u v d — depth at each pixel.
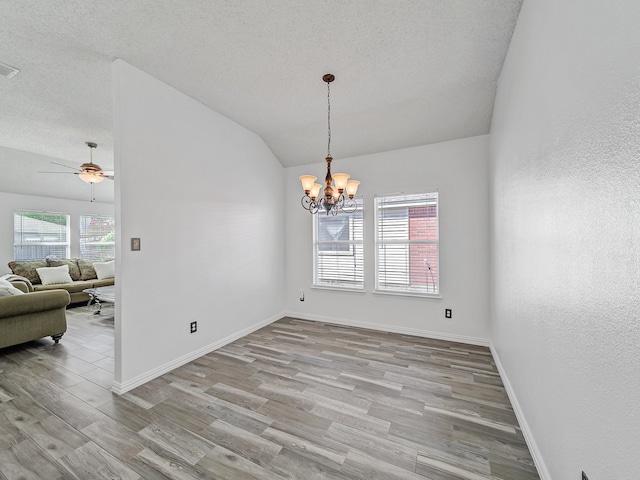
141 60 2.32
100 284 5.71
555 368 1.27
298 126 3.59
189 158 2.88
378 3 1.79
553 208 1.29
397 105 3.08
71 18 1.87
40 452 1.62
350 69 2.48
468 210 3.37
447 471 1.50
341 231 4.17
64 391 2.29
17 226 5.49
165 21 1.92
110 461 1.56
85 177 4.13
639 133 0.70
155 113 2.54
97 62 2.34
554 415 1.28
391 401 2.15
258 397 2.20
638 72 0.70
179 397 2.20
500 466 1.53
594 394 0.93
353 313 4.03
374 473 1.49
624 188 0.77
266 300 4.07
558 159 1.23
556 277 1.26
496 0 1.77
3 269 5.26
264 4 1.79
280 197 4.40
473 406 2.08
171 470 1.50
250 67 2.44
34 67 2.39
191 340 2.88
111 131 3.79
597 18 0.90
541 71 1.43
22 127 3.67
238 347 3.23
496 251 2.78
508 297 2.24
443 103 2.99
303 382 2.43
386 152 3.82
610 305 0.84
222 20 1.92
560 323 1.21
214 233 3.17
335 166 4.13
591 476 0.95
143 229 2.43
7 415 1.96
